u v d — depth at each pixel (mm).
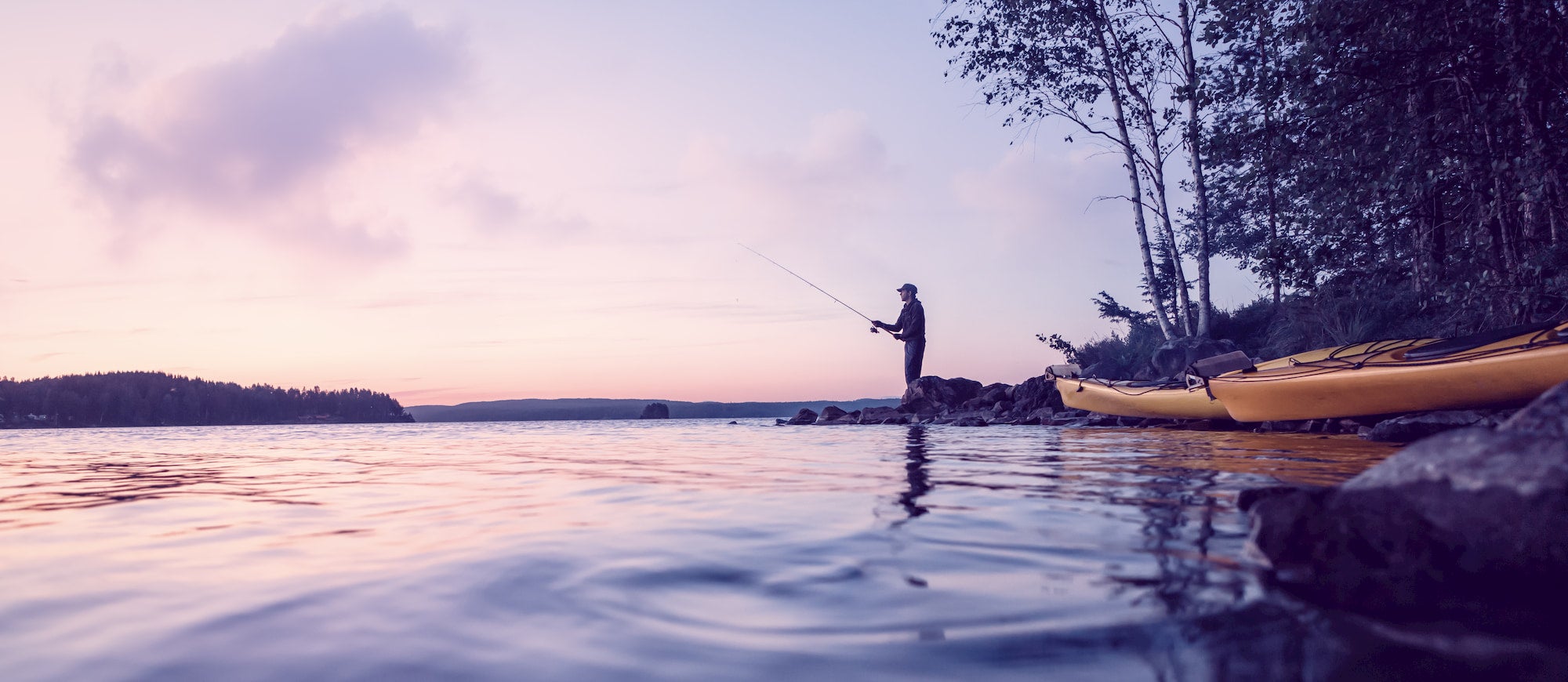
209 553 2408
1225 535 2457
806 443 9242
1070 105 18516
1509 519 1658
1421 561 1750
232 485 4770
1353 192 9070
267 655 1438
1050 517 2908
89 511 3531
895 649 1433
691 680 1291
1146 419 11281
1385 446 6309
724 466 5812
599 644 1488
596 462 6453
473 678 1310
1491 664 1266
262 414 86625
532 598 1812
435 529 2852
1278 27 10016
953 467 5246
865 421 17031
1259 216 20172
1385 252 11219
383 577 2041
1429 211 9969
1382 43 8523
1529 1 7605
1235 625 1501
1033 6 17984
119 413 77500
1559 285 8062
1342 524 1901
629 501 3645
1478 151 8453
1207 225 16516
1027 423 13695
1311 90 8984
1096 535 2525
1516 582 1617
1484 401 6652
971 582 1908
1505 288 8398
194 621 1657
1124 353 19672
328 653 1447
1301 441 7035
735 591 1864
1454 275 9648
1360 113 9156
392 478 5117
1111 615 1594
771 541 2510
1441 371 6875
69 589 1948
